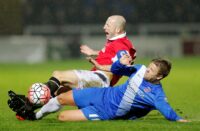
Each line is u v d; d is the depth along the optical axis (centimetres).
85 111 1981
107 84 2181
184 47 11319
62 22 11750
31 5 11631
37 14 11688
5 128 1848
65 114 1981
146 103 1970
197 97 3441
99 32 11806
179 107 2764
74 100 2008
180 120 1959
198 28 11850
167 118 1955
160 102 1942
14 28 7100
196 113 2475
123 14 11850
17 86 4406
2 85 4528
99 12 11875
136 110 1995
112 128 1823
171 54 11138
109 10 11888
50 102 2003
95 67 2253
